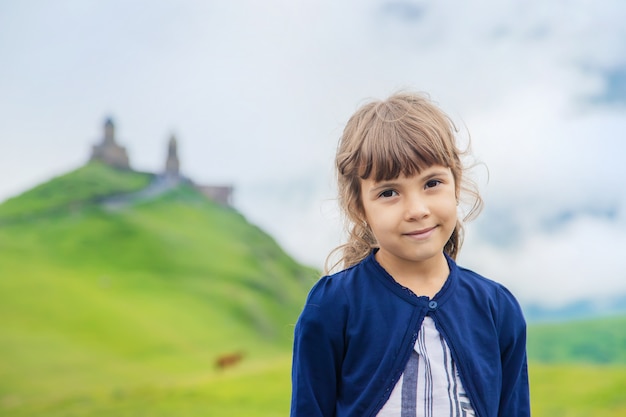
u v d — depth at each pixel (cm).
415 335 142
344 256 167
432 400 138
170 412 572
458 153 152
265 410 572
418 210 137
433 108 151
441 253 150
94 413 563
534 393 558
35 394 575
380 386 141
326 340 147
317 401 148
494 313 150
